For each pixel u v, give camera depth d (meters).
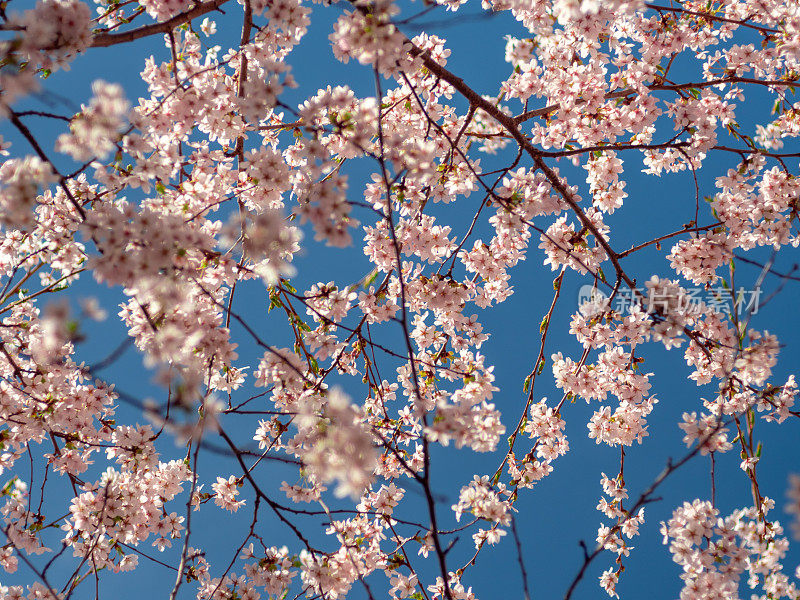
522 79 4.34
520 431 4.95
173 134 3.82
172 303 3.10
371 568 4.45
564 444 4.77
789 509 2.32
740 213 4.51
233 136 3.91
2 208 2.83
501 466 4.83
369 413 4.80
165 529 4.21
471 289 4.48
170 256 3.02
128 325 3.48
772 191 4.53
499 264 4.58
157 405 2.67
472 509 3.69
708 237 4.37
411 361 2.79
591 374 4.72
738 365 4.07
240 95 3.85
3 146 3.49
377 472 4.65
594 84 4.26
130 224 3.02
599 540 4.96
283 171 3.61
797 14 4.53
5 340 4.12
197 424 2.87
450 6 4.26
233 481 4.36
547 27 4.27
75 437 4.06
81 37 3.05
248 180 3.82
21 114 2.79
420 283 4.29
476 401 3.84
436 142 4.77
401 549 4.29
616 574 4.94
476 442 3.10
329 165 3.52
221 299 3.80
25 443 4.10
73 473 4.16
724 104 4.52
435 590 4.53
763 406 4.29
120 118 2.90
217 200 3.84
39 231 3.98
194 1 3.61
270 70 3.25
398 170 3.40
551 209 4.29
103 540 4.14
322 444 2.84
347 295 4.10
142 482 4.22
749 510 3.70
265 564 4.10
